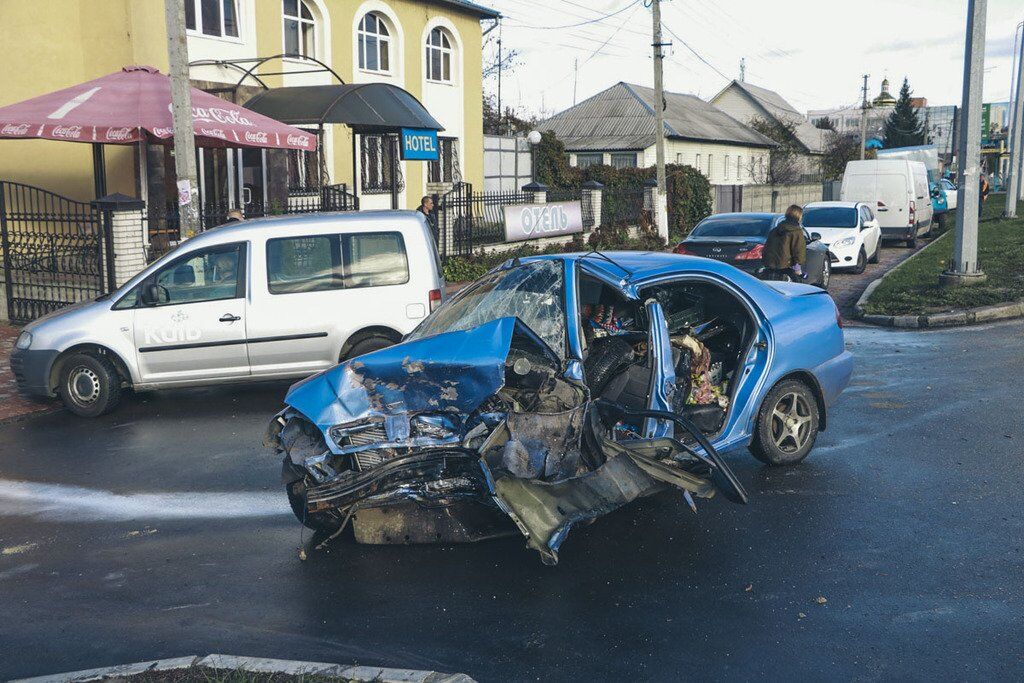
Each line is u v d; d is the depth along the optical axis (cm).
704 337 660
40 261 1385
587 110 5294
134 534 584
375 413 530
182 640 439
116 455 766
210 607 475
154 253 1502
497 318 570
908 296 1487
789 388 655
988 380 941
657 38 2870
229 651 427
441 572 509
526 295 576
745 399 623
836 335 686
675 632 432
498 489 477
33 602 488
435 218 1975
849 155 6894
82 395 901
